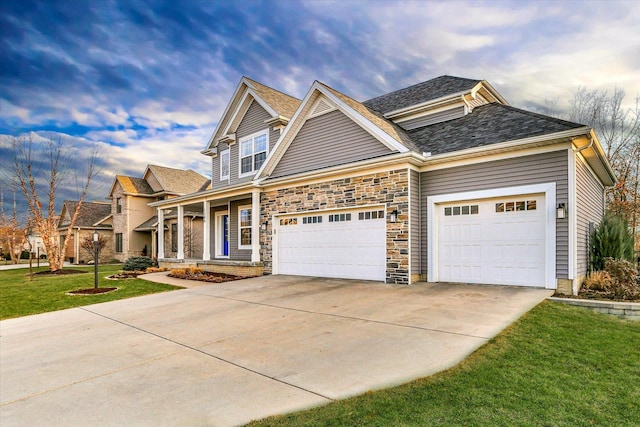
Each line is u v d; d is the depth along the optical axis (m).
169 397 3.88
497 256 9.06
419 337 5.33
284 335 5.89
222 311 7.93
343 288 9.69
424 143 10.90
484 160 9.22
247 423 3.25
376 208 10.59
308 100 12.49
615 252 9.52
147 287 12.12
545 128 8.60
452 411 3.27
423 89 14.18
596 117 22.00
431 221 10.03
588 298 7.48
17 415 3.65
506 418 3.14
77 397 4.01
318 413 3.34
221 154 18.31
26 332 7.03
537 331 5.46
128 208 29.23
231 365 4.72
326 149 12.17
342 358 4.71
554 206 8.22
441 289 8.81
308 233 12.37
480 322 5.93
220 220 18.48
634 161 20.83
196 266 16.17
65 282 14.10
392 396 3.58
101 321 7.63
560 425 3.05
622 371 4.12
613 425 3.06
